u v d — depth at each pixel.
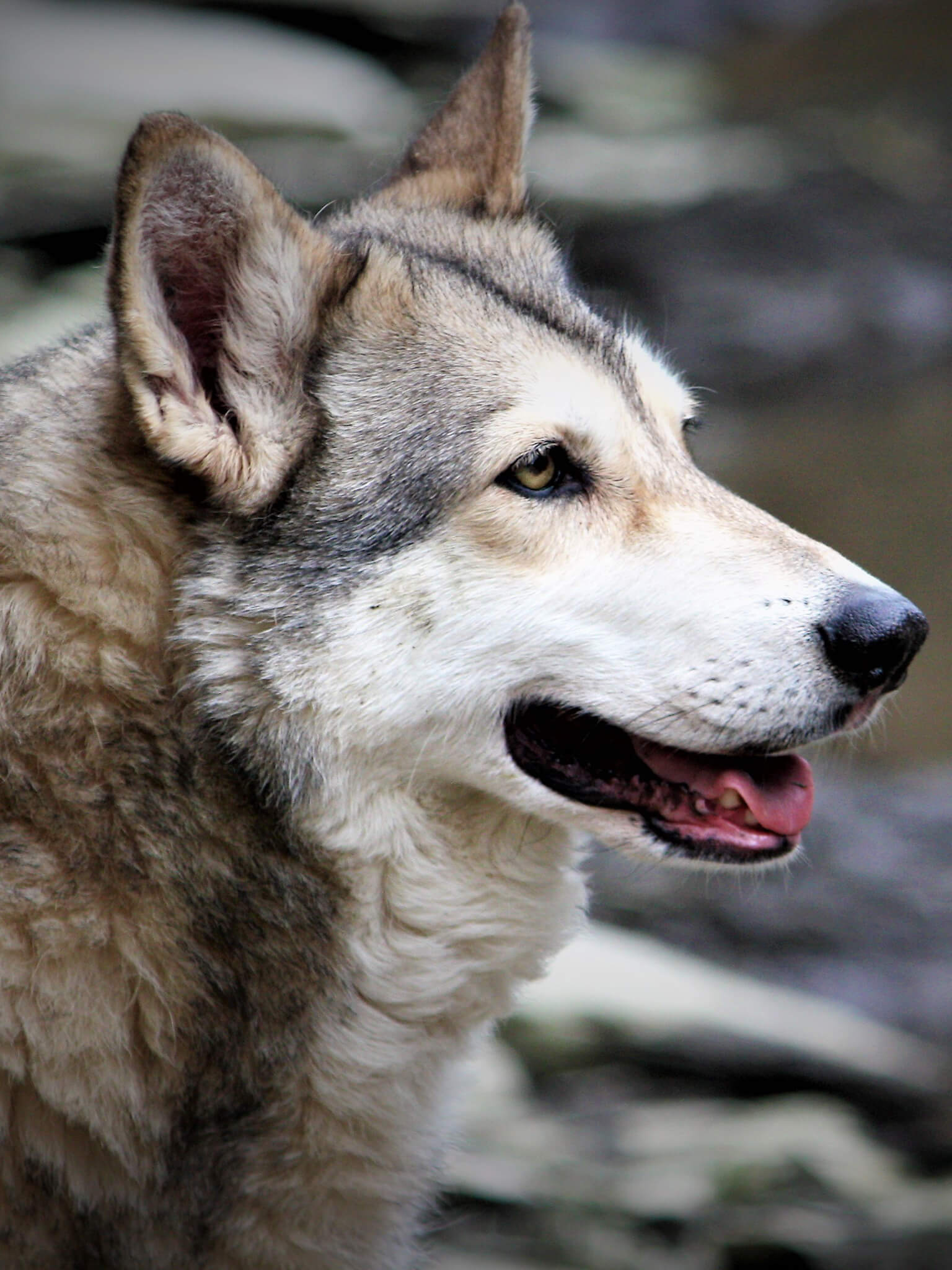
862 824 16.81
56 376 7.21
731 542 7.21
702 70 50.00
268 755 6.70
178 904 6.60
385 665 6.80
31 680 6.46
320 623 6.75
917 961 14.04
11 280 25.02
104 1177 6.62
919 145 40.19
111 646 6.59
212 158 6.61
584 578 7.04
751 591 7.05
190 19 36.69
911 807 17.23
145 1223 6.68
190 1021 6.64
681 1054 11.43
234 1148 6.77
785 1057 11.45
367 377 7.09
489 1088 10.69
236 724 6.68
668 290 32.88
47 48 32.12
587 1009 11.64
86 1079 6.49
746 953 14.12
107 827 6.50
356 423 7.01
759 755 7.22
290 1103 6.85
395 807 6.94
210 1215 6.77
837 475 26.03
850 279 33.47
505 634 6.95
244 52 34.19
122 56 32.16
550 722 7.26
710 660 6.98
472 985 7.29
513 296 7.63
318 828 6.80
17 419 7.03
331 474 6.92
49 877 6.41
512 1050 11.45
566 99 40.31
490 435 7.02
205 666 6.65
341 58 36.72
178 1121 6.67
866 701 7.15
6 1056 6.39
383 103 34.84
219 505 6.77
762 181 36.53
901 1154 10.94
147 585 6.70
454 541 6.96
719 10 56.88
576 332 7.65
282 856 6.78
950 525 23.12
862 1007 13.27
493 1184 9.35
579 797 7.18
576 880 7.61
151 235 6.52
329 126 30.75
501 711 7.00
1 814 6.44
